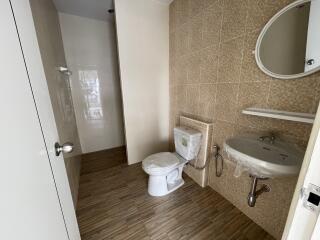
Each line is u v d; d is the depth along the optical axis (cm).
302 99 92
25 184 45
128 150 226
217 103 151
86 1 195
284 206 110
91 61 254
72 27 233
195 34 167
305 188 36
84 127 269
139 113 220
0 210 35
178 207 149
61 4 199
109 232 125
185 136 167
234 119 137
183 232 124
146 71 212
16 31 50
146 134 233
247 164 89
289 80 97
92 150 283
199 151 174
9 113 42
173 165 157
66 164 139
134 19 189
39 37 114
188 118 186
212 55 149
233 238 119
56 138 77
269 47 104
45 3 146
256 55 110
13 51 47
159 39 210
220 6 134
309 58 87
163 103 235
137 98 214
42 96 66
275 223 117
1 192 36
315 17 84
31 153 51
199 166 178
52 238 58
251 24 113
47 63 125
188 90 190
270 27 102
